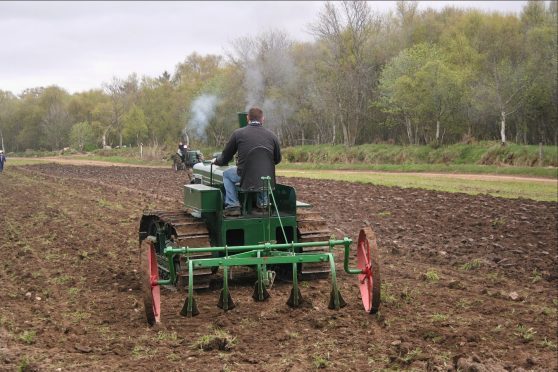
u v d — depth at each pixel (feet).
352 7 160.56
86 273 33.06
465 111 135.64
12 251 39.63
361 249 25.26
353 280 30.45
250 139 27.40
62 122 331.36
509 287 30.30
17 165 171.94
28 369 18.76
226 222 27.14
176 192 78.13
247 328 23.02
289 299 24.71
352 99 161.38
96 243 42.27
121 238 44.21
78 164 174.29
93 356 20.18
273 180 27.86
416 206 58.90
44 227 49.80
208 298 27.50
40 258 37.24
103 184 93.76
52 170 141.59
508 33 144.97
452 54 143.33
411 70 140.67
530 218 50.57
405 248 39.14
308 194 72.08
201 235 27.61
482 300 27.43
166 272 29.43
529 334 22.80
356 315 24.56
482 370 18.31
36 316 25.03
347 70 162.40
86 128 302.86
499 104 126.21
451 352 20.63
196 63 275.80
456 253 37.55
